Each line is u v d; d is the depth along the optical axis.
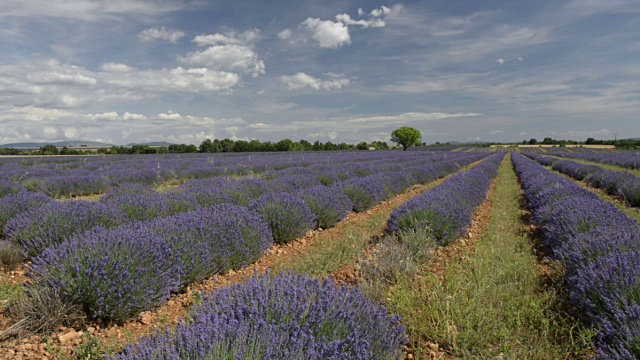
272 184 10.98
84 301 3.56
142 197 7.35
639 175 18.45
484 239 6.49
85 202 6.13
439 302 3.68
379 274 4.56
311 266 4.96
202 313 2.53
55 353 3.04
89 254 3.72
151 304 3.74
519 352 2.94
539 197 9.77
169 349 2.09
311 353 2.10
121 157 37.19
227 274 4.96
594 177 16.17
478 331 3.19
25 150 59.34
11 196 7.43
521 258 5.28
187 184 11.45
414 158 33.78
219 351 2.06
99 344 3.15
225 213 5.77
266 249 5.74
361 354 2.28
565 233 5.71
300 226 6.61
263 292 2.85
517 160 35.81
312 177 12.75
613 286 3.30
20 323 3.28
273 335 2.22
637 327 2.81
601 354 2.69
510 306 3.64
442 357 3.02
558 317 3.62
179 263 4.18
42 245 5.11
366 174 16.64
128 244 3.96
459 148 96.88
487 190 14.48
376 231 7.22
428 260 5.32
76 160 29.83
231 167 19.88
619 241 4.38
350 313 2.65
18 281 4.51
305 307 2.70
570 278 3.90
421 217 6.36
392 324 3.02
